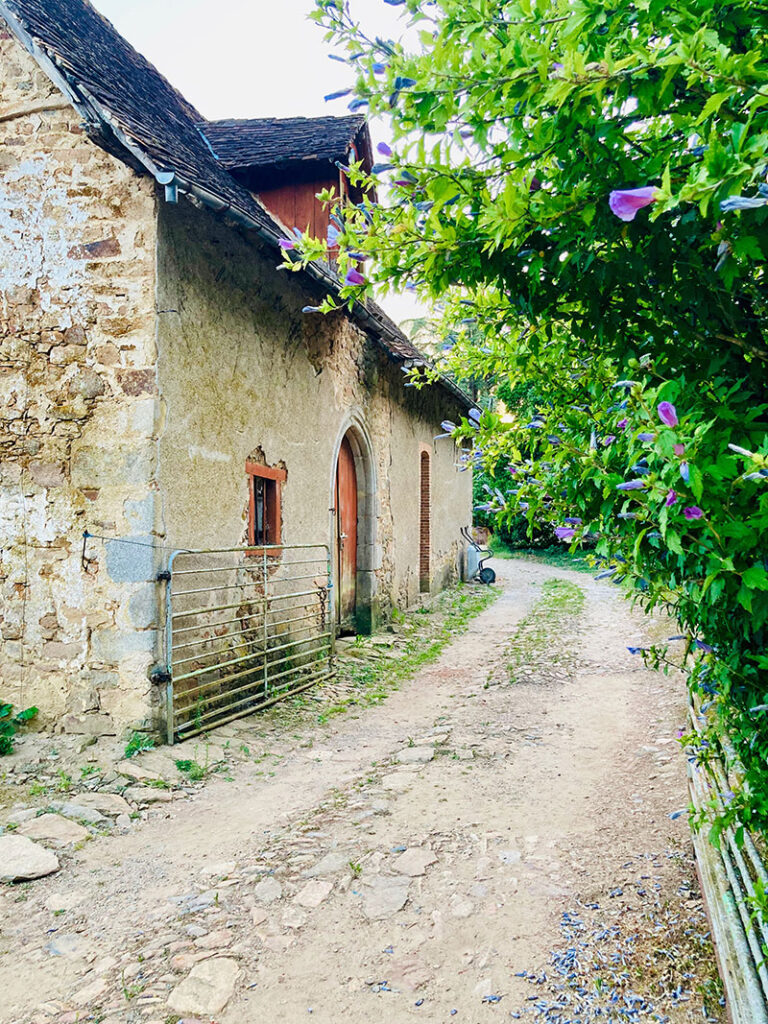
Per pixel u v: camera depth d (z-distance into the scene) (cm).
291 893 323
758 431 144
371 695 721
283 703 669
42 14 589
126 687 518
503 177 168
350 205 204
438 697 714
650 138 165
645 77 128
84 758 488
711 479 133
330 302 217
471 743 541
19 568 540
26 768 471
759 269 168
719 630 170
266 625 651
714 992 227
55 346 539
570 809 399
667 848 333
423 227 189
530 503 214
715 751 229
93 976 267
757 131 125
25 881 341
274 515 715
